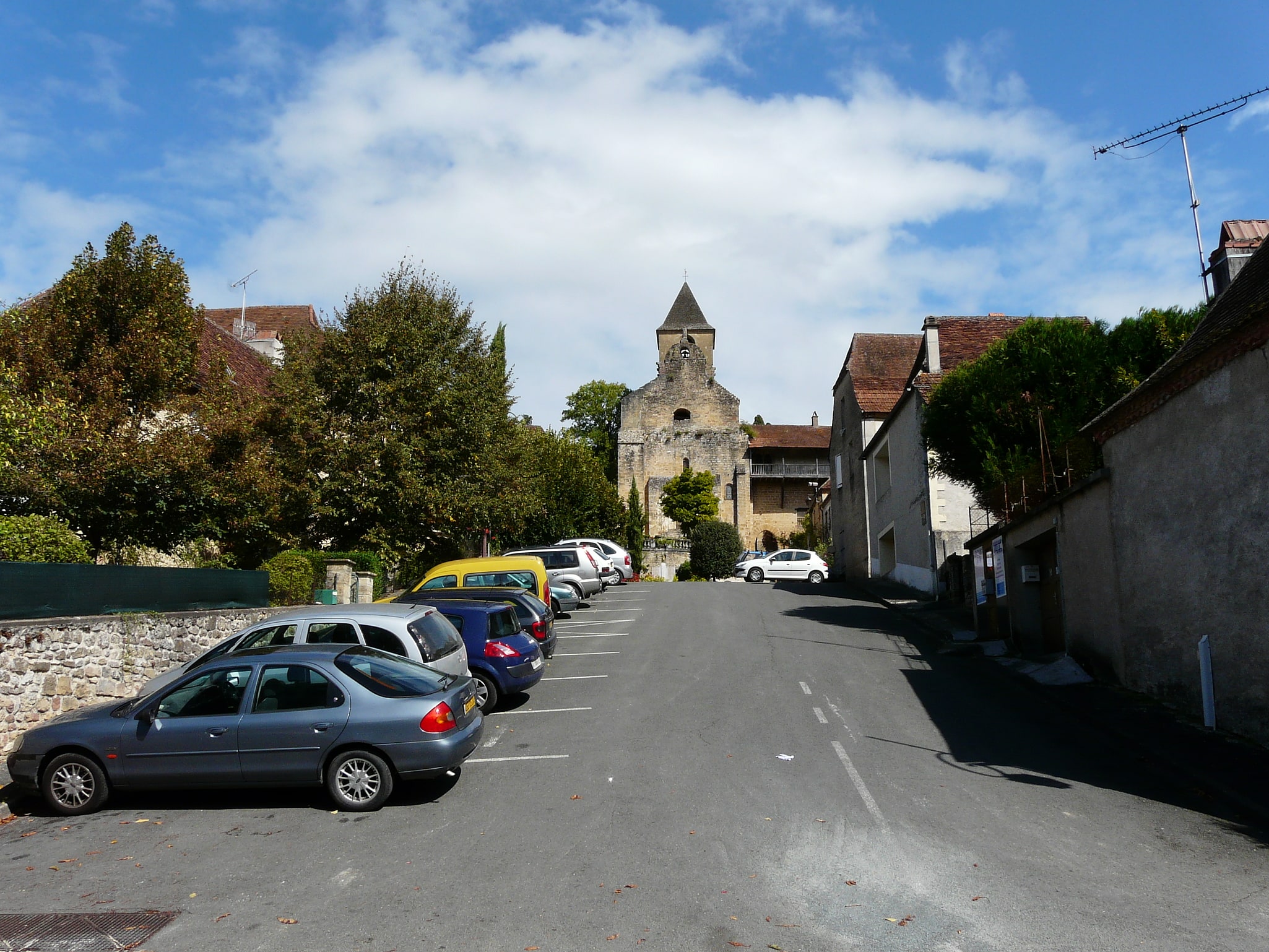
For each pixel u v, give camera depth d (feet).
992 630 61.05
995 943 17.97
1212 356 34.58
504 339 124.57
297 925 19.54
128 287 57.26
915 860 22.85
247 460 58.70
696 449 220.84
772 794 28.81
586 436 253.65
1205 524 35.63
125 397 55.67
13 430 46.06
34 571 36.14
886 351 135.54
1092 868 22.21
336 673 29.63
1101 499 44.62
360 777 28.55
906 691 45.55
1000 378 63.98
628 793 29.32
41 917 20.40
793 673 50.47
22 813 29.30
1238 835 24.81
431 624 37.65
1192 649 36.88
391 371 79.82
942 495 86.02
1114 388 60.13
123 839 26.20
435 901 20.68
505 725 40.16
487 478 84.17
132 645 41.50
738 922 19.08
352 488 74.74
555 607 75.61
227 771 28.71
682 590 106.11
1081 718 38.83
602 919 19.40
